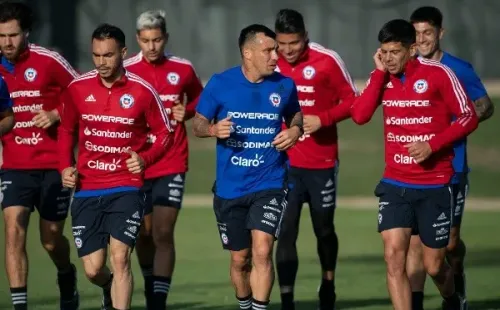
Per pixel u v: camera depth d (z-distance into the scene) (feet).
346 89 114.11
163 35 112.78
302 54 113.80
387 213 93.97
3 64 104.06
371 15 314.76
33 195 104.94
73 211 94.48
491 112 110.22
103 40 90.99
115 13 320.09
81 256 94.68
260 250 93.09
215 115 95.40
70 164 95.25
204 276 141.69
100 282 96.84
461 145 107.34
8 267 101.19
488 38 318.45
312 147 114.52
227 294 127.44
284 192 95.35
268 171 95.25
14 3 102.73
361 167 272.92
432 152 92.53
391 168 95.35
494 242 174.09
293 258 111.45
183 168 111.45
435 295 127.34
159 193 110.22
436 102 93.81
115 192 93.20
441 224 95.14
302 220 203.10
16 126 104.17
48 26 319.88
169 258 109.29
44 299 122.93
